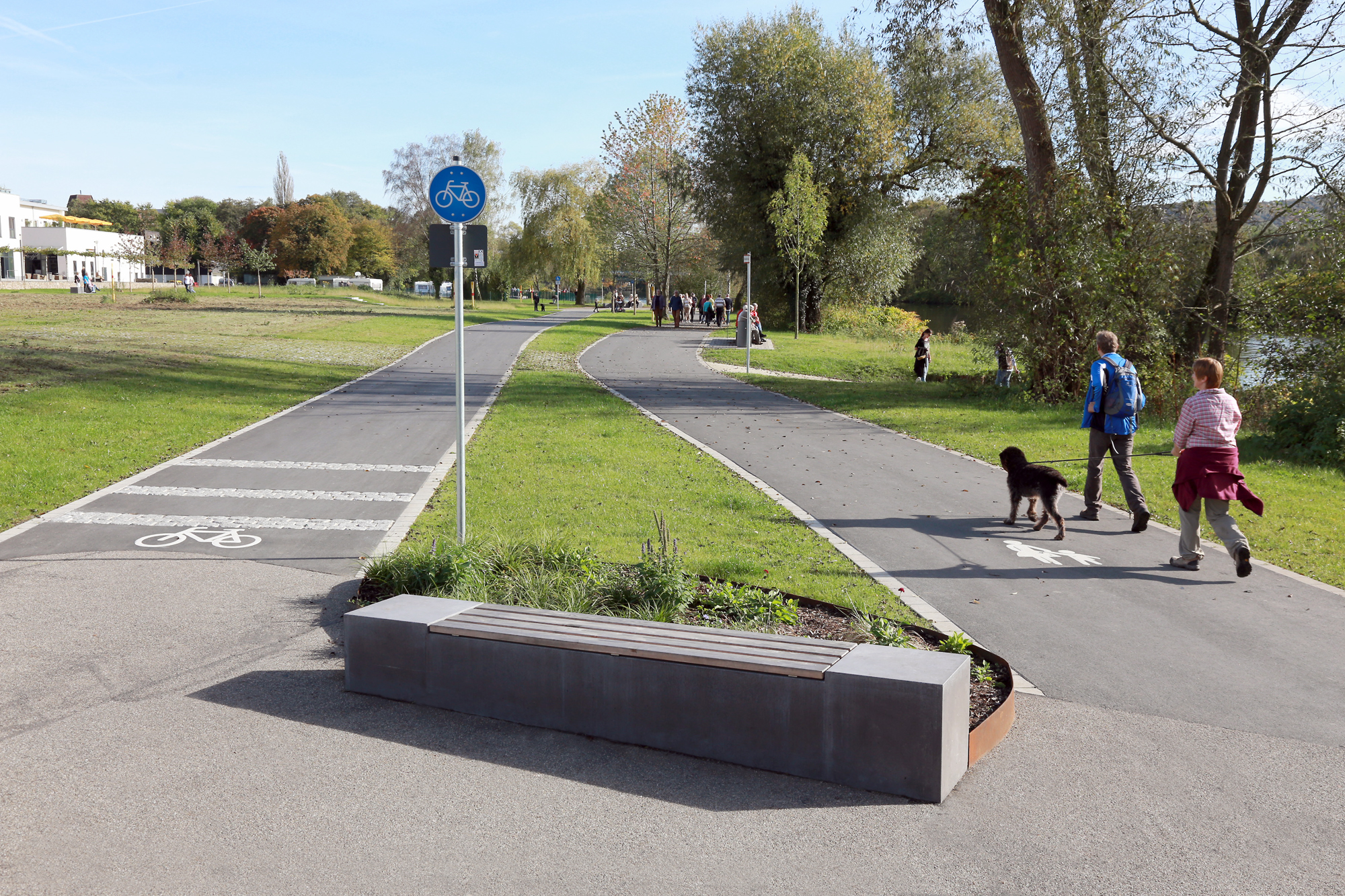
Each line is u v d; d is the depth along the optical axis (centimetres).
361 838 354
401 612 512
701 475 1162
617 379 2447
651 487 1073
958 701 405
